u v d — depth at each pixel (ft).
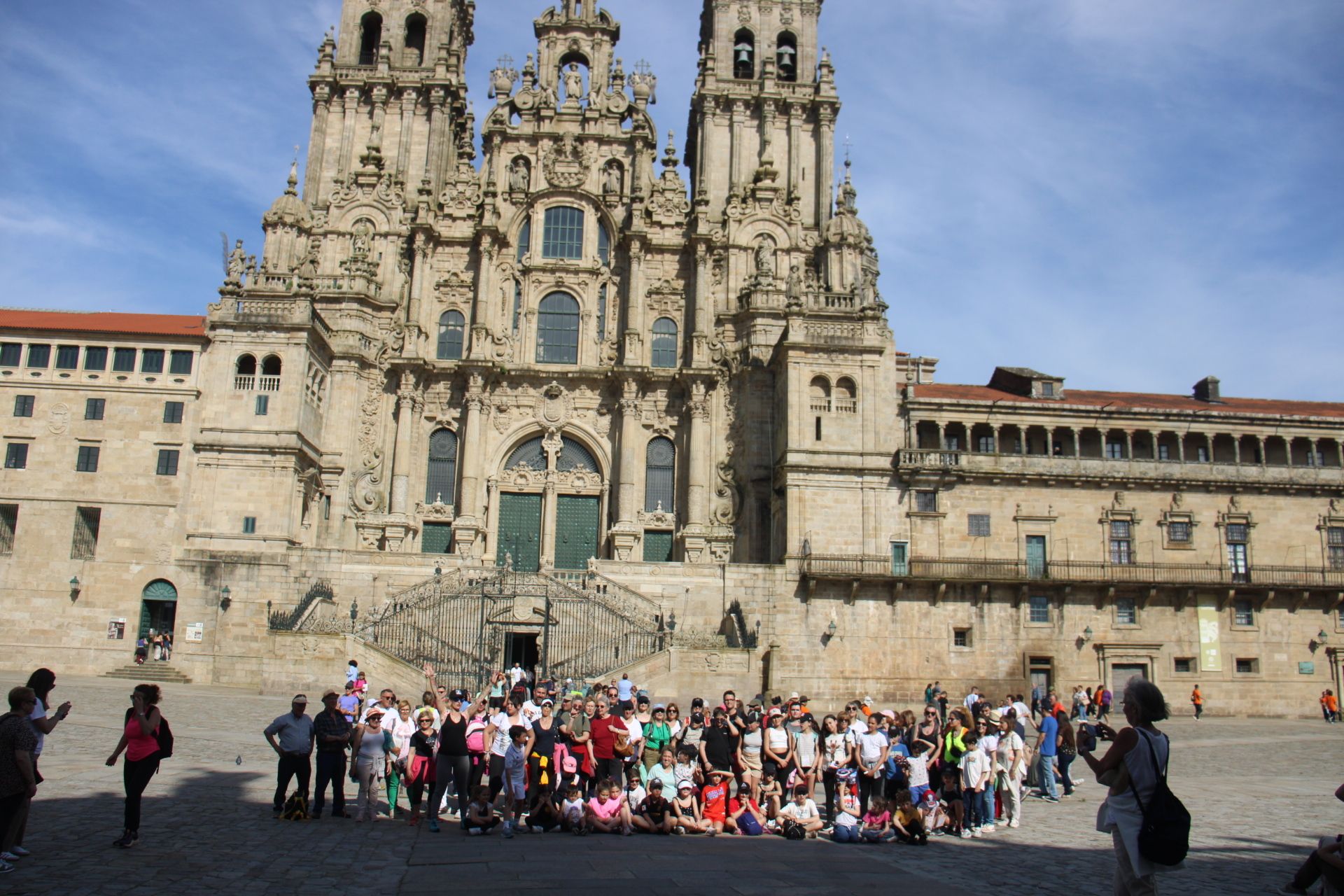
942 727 82.12
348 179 206.69
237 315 171.94
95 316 182.39
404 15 218.38
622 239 201.98
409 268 202.28
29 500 166.81
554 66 216.13
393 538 183.83
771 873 48.80
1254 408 195.72
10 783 44.47
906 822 60.03
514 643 152.66
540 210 204.95
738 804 62.44
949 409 181.98
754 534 187.52
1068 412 183.01
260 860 47.62
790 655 166.91
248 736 95.14
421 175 207.62
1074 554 177.68
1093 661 170.81
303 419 172.35
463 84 221.05
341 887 43.29
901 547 175.94
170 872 44.50
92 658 161.48
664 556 191.93
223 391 169.68
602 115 211.61
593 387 198.29
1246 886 48.55
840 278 197.67
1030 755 87.71
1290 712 172.24
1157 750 32.09
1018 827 67.41
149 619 164.25
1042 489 179.32
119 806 59.77
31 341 172.24
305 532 176.55
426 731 60.34
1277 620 175.73
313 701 127.54
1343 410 195.83
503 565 173.17
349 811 61.67
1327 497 183.42
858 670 167.22
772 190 205.57
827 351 181.57
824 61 215.10
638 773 63.36
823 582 169.48
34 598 163.53
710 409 193.98
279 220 198.08
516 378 197.47
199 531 164.55
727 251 202.80
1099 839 63.21
